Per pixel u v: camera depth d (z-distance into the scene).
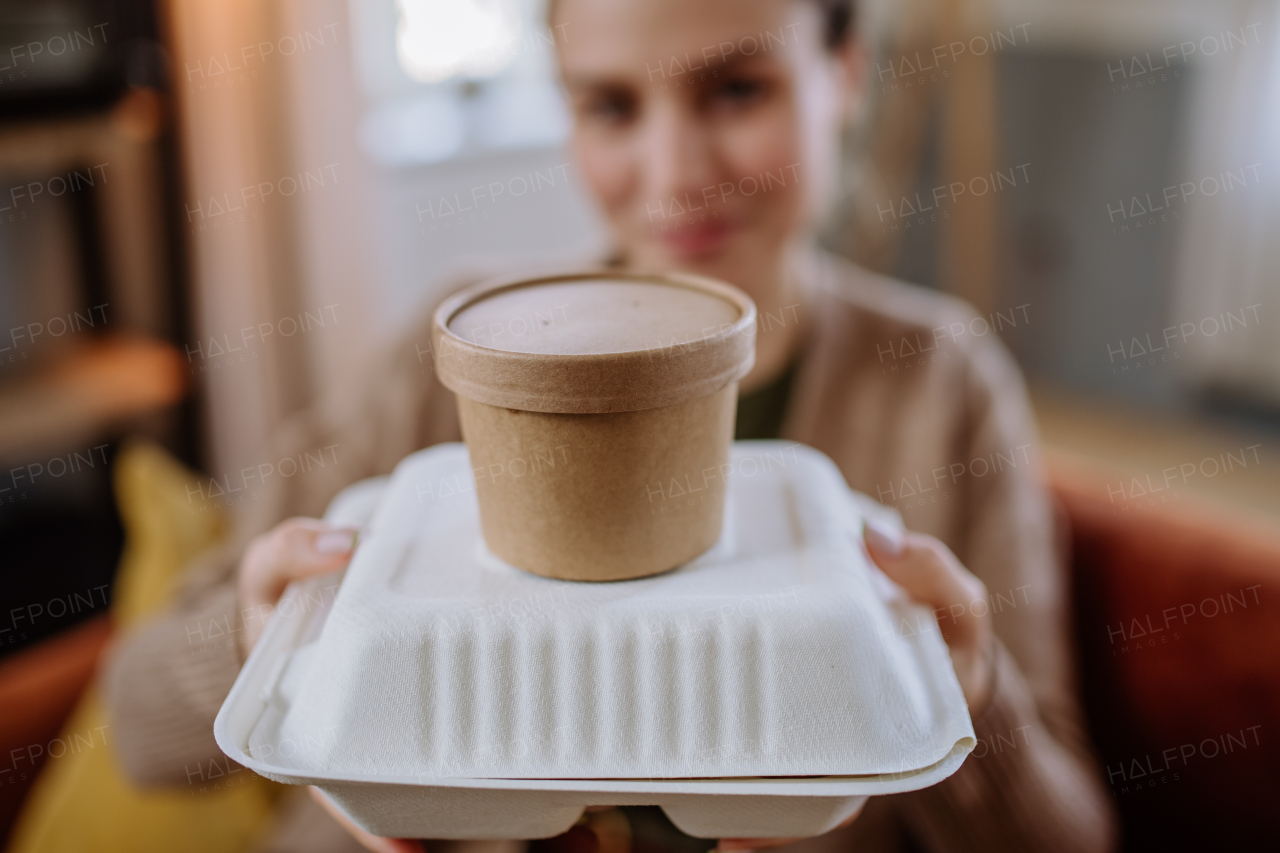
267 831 1.06
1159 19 2.87
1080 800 0.80
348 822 0.50
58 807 0.96
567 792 0.42
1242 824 0.94
